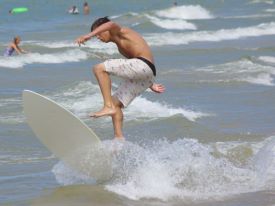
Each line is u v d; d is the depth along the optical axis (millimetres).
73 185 39219
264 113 63531
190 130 55969
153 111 63312
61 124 36969
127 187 38531
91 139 37250
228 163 43562
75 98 69750
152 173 39781
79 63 106625
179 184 39062
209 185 39344
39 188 38969
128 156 39844
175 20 170000
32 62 106125
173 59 108125
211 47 127875
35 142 51188
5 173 42438
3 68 98375
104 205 36094
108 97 36844
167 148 44750
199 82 82250
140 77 37031
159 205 36000
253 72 89438
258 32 156375
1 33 151625
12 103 67938
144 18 180125
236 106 67438
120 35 37062
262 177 41344
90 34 36062
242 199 37094
